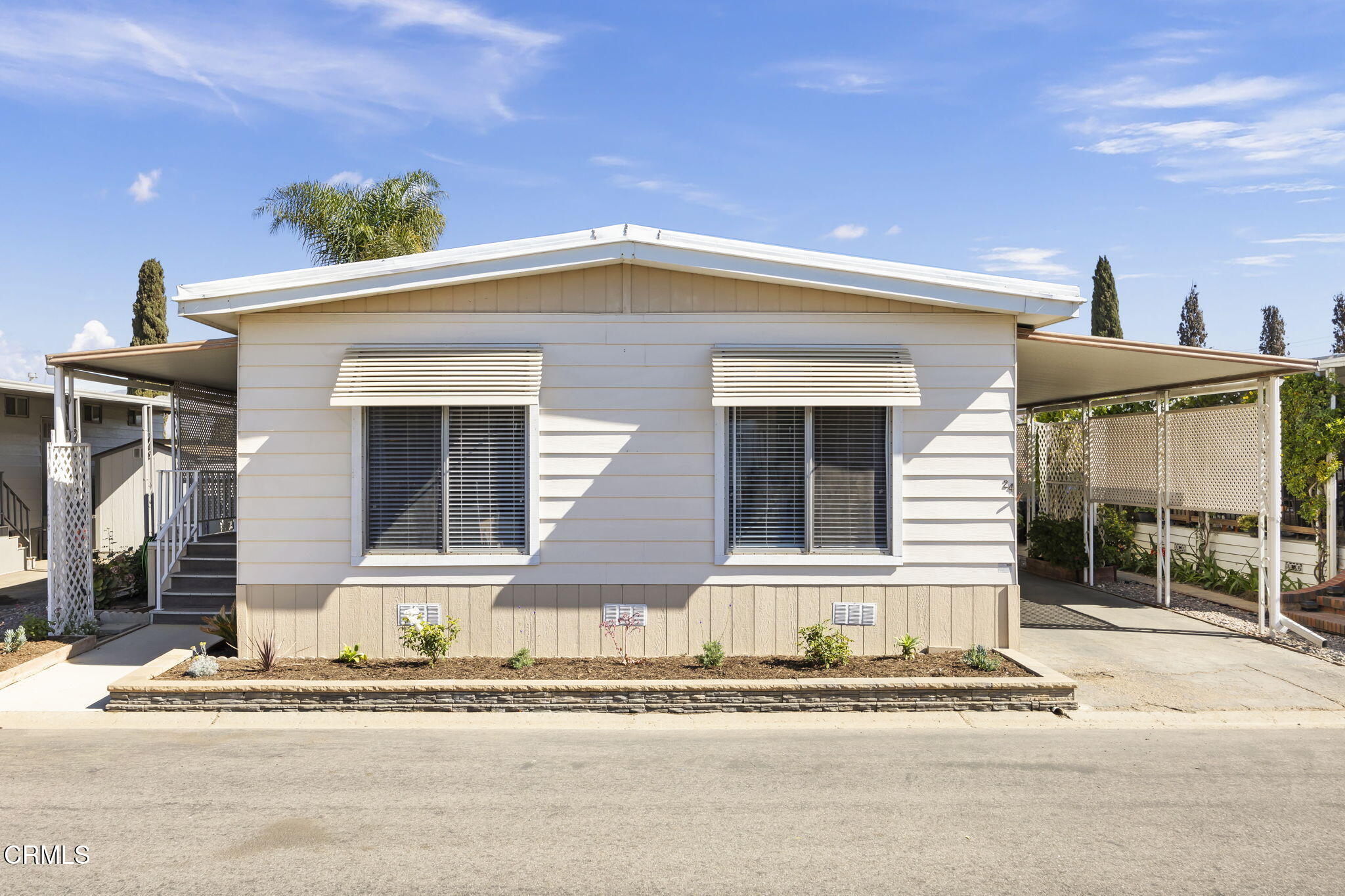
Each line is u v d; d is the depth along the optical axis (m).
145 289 28.20
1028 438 17.31
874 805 5.19
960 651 8.35
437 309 8.23
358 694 7.07
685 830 4.82
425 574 8.23
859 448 8.38
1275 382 9.95
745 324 8.30
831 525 8.37
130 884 4.17
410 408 8.28
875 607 8.34
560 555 8.26
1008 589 8.36
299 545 8.20
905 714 7.09
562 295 8.27
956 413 8.34
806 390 7.95
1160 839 4.73
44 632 9.52
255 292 7.88
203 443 12.76
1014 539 8.35
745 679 7.23
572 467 8.25
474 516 8.29
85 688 7.96
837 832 4.80
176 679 7.33
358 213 21.41
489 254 8.01
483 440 8.29
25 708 7.26
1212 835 4.78
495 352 8.13
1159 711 7.16
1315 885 4.21
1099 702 7.41
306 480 8.20
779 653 8.31
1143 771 5.77
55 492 9.82
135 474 17.62
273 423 8.19
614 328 8.27
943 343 8.34
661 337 8.27
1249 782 5.58
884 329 8.33
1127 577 14.32
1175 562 13.63
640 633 8.29
